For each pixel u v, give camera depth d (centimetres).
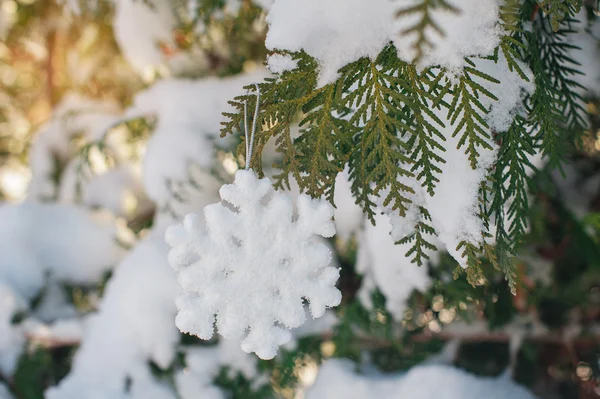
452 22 38
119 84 113
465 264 44
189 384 79
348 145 46
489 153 43
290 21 42
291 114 44
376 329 78
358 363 83
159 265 78
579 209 87
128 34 85
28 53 124
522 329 86
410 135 45
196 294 41
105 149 93
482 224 43
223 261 40
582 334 87
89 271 95
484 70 44
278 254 40
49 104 122
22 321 89
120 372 77
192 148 78
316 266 40
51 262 94
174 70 88
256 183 40
